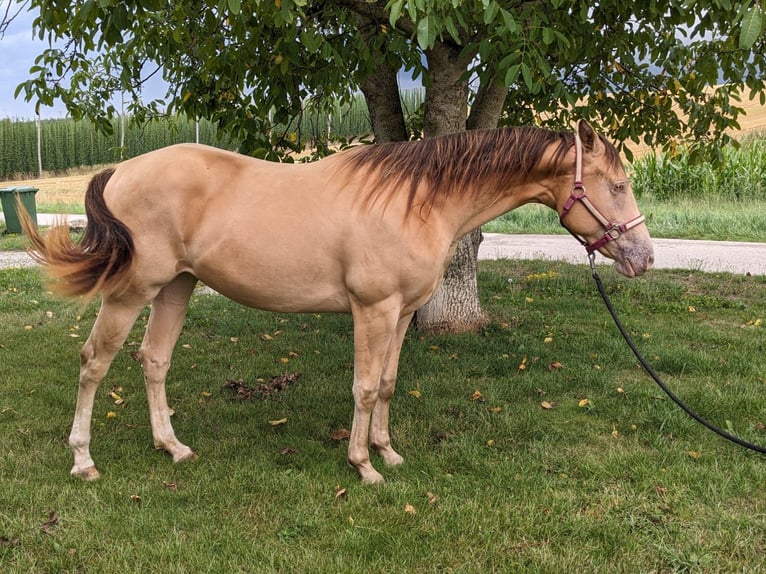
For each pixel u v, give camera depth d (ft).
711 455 11.55
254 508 9.84
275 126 16.99
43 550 8.69
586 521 9.48
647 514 9.77
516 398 14.48
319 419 13.38
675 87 19.11
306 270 9.77
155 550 8.64
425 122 17.65
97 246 9.50
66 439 12.19
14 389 14.71
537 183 10.07
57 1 10.90
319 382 15.56
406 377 15.67
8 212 43.50
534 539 9.15
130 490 10.26
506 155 9.82
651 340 18.58
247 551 8.70
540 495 10.26
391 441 12.26
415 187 9.60
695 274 28.43
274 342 18.86
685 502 10.03
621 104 19.89
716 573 8.38
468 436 12.42
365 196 9.60
